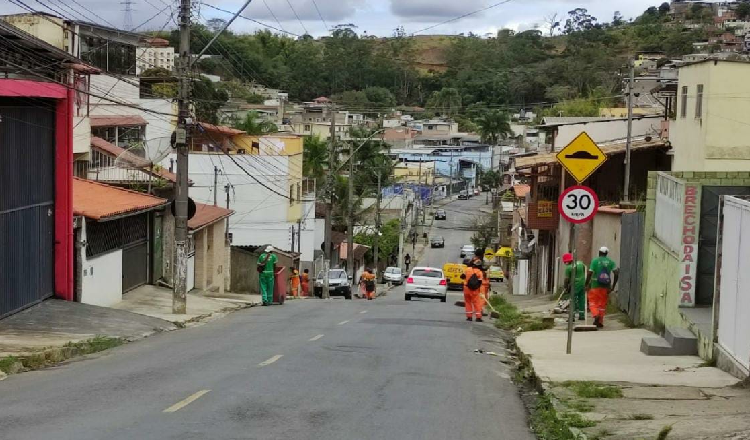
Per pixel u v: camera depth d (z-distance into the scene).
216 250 35.50
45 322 18.50
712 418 9.04
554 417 9.34
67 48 34.69
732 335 12.02
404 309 29.14
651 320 17.92
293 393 11.09
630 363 13.43
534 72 107.81
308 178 59.66
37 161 20.14
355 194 70.38
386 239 76.75
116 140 42.22
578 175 14.10
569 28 128.38
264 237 51.22
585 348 15.47
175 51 51.12
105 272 23.61
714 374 12.07
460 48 128.25
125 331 18.52
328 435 8.72
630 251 20.67
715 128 29.47
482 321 24.09
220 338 18.19
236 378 12.23
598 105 73.81
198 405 10.05
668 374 12.19
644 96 61.22
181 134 22.92
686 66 31.83
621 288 21.94
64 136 21.08
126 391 11.05
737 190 15.16
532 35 126.00
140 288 27.34
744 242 11.39
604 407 9.84
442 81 119.19
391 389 11.74
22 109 19.19
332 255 66.25
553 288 38.69
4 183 18.23
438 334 19.64
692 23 126.62
